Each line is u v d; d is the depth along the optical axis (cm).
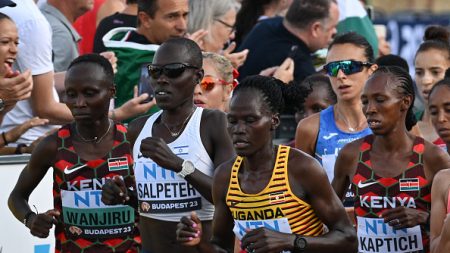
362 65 2266
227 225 1755
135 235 1991
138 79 2603
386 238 1941
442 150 1938
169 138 1928
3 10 2377
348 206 2228
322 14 2934
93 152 1958
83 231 1972
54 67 2683
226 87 2350
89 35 3092
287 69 2758
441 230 1805
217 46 2841
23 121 2417
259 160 1691
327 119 2292
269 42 2958
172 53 1892
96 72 1927
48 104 2408
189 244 1675
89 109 1923
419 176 1928
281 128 2611
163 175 1909
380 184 1941
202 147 1914
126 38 2656
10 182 2153
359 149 1973
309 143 2298
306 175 1670
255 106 1650
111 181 1862
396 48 3934
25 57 2377
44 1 2745
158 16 2623
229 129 1675
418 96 3275
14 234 2164
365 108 1950
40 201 2191
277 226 1681
